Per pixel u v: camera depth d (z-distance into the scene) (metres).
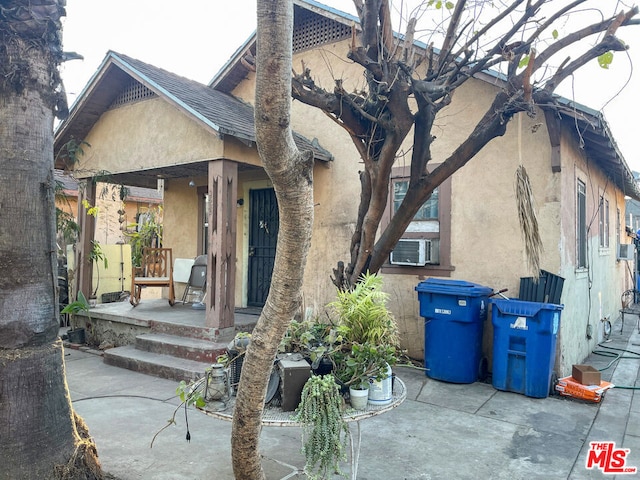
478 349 5.95
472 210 6.45
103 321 8.01
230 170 6.71
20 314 2.87
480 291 5.77
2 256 2.83
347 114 4.43
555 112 5.23
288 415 2.91
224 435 4.29
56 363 3.02
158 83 6.90
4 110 2.85
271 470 3.60
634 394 5.62
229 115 7.22
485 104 6.37
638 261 16.17
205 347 6.28
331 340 3.26
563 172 5.97
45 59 2.99
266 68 2.08
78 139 8.66
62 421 3.02
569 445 4.12
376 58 4.36
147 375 6.27
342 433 4.26
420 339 6.76
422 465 3.72
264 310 2.48
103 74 7.67
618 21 3.75
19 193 2.88
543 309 5.32
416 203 4.67
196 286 8.91
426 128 4.43
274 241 8.67
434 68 4.61
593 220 8.03
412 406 5.10
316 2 7.58
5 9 2.84
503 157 6.21
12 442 2.77
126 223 16.92
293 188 2.23
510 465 3.74
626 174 8.59
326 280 7.66
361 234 5.20
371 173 4.61
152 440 3.84
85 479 3.10
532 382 5.38
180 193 10.08
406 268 6.91
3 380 2.78
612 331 10.05
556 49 4.12
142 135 7.68
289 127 2.16
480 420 4.71
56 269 3.10
